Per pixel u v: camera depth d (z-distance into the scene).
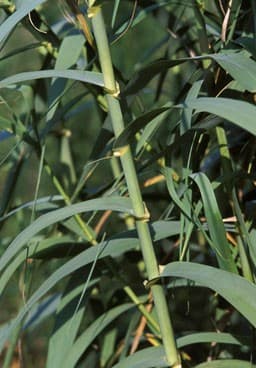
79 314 2.15
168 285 2.19
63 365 2.12
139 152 2.09
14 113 2.12
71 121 3.94
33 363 3.44
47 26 2.13
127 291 2.22
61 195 2.24
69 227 2.23
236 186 2.21
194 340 2.02
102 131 2.17
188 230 1.94
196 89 1.91
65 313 2.16
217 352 2.36
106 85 1.87
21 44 4.01
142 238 1.91
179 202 1.91
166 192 2.48
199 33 2.10
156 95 2.51
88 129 3.94
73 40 2.07
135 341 2.35
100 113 2.46
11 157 2.35
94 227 2.59
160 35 4.08
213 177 2.26
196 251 2.57
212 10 2.15
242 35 2.06
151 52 2.63
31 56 3.91
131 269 2.50
